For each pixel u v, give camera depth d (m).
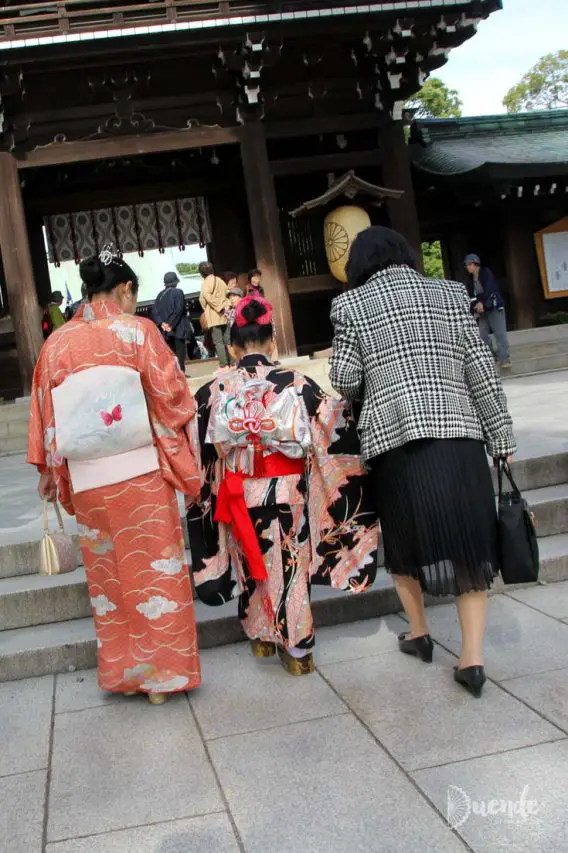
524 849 2.05
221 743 2.81
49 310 11.52
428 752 2.57
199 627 3.79
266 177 11.58
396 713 2.88
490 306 11.30
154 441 3.17
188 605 3.22
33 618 3.98
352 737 2.73
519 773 2.39
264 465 3.27
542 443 5.41
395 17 10.81
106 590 3.21
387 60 11.39
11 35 10.16
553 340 12.87
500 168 12.52
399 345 3.04
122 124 11.25
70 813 2.45
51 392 3.10
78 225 13.85
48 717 3.18
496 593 4.05
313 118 11.84
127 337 3.09
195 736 2.88
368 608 3.96
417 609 3.32
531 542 3.02
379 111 12.04
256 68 10.84
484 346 3.12
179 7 10.48
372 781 2.44
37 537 4.46
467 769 2.45
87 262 3.16
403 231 12.07
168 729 2.97
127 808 2.45
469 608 3.01
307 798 2.39
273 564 3.32
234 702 3.15
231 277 11.25
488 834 2.12
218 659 3.65
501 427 3.05
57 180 13.45
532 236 13.88
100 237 13.90
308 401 3.33
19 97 10.91
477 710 2.82
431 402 2.97
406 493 3.00
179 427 3.16
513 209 13.73
